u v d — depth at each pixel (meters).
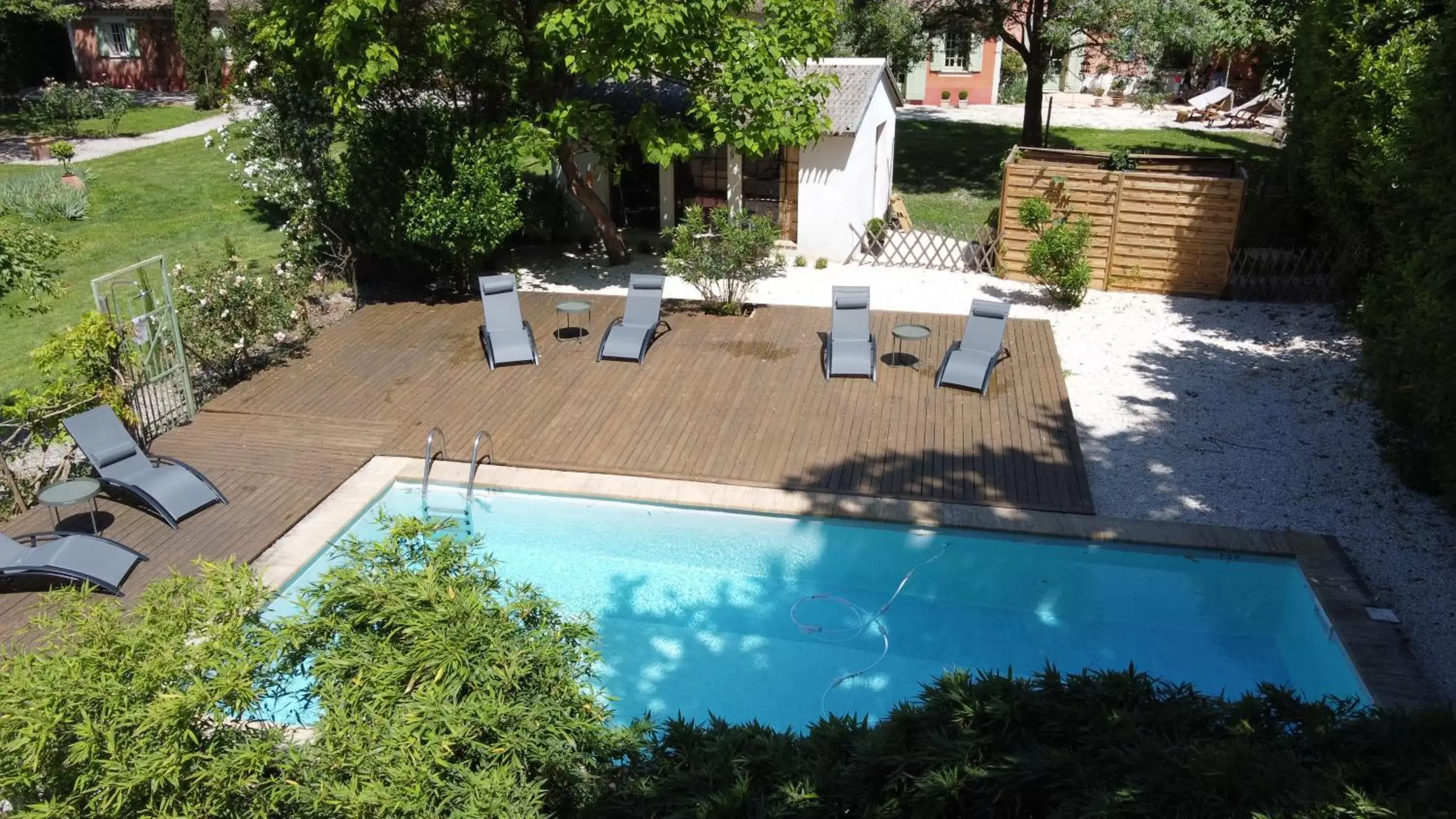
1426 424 9.02
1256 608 8.85
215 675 4.88
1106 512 9.84
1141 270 16.08
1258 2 19.06
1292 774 4.21
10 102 31.94
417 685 4.86
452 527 5.88
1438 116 8.47
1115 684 5.15
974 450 10.92
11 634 7.87
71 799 4.45
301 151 15.65
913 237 18.77
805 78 15.94
